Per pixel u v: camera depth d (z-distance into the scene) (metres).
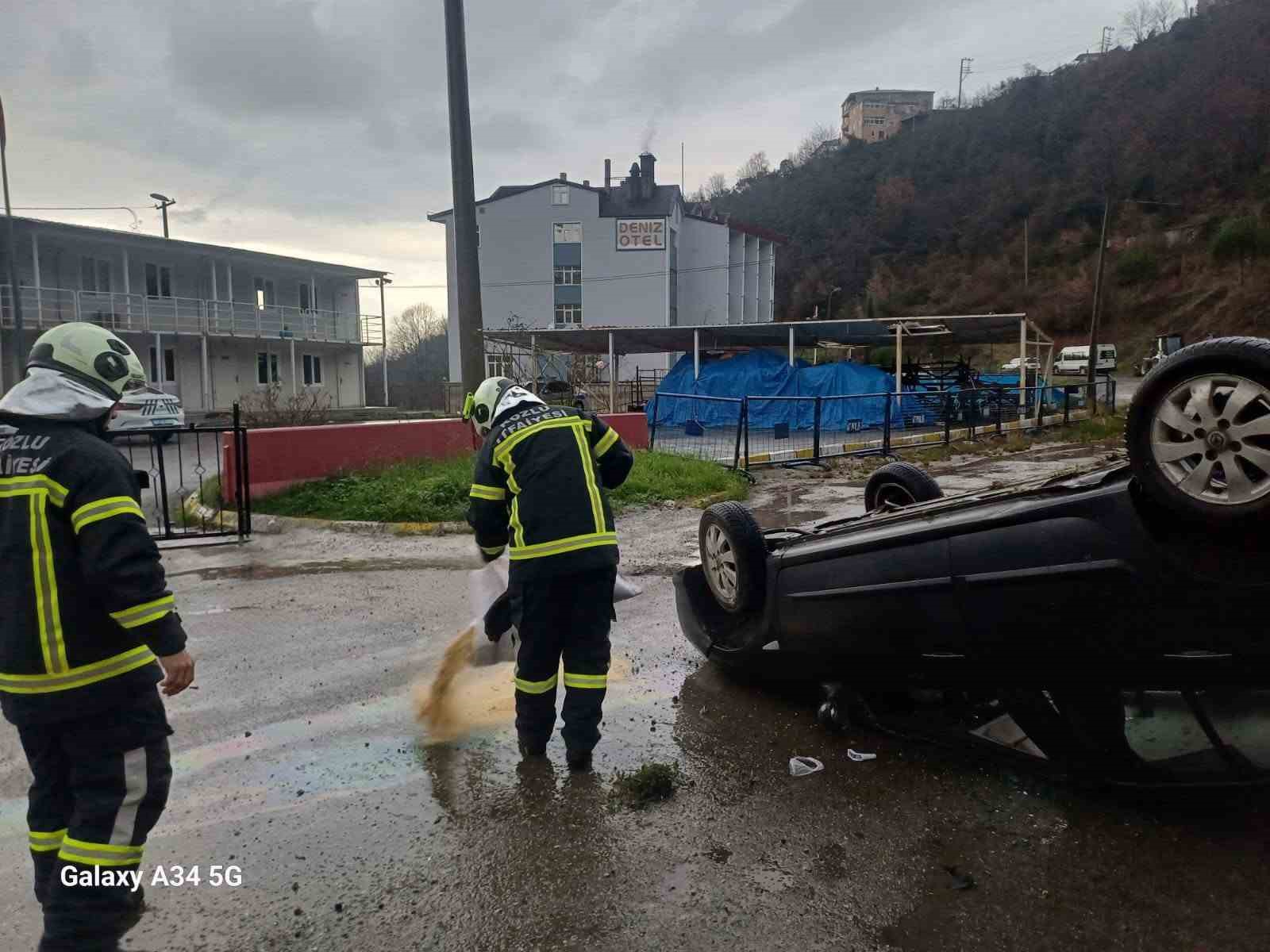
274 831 3.20
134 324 32.38
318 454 10.51
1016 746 3.36
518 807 3.33
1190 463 2.49
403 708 4.35
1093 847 2.90
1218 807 3.11
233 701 4.46
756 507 10.63
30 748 2.47
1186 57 76.25
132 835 2.42
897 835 3.03
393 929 2.61
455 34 12.98
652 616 5.95
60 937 2.34
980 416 21.30
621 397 31.38
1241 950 2.38
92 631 2.33
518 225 53.78
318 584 6.99
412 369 82.75
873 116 116.69
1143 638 2.69
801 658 3.96
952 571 3.15
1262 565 2.41
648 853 2.99
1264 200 60.91
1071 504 2.83
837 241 88.06
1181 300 58.62
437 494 9.67
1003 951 2.42
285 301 39.12
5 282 29.86
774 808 3.26
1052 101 84.38
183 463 17.06
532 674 3.67
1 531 2.32
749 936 2.52
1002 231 76.44
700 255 59.44
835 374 21.95
